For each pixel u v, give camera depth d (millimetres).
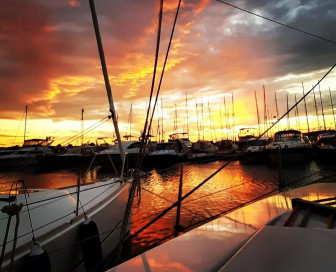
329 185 4312
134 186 2617
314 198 3453
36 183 19516
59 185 18594
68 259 3869
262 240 1475
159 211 9648
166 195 12664
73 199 4793
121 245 2658
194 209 9633
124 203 6148
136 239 6895
